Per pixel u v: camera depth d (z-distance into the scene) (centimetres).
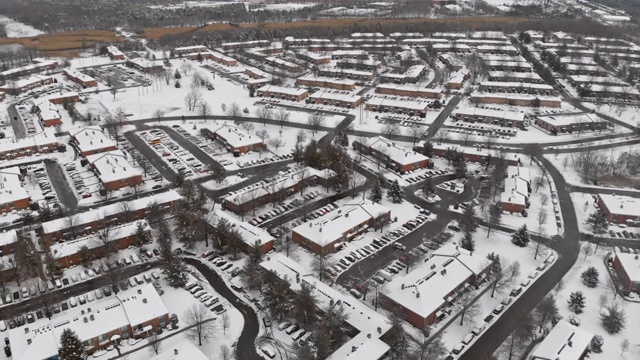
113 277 13150
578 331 11275
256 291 13325
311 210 17425
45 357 10731
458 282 13000
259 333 11988
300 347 11425
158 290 13400
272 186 17838
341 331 11681
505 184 18375
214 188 18925
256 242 14312
